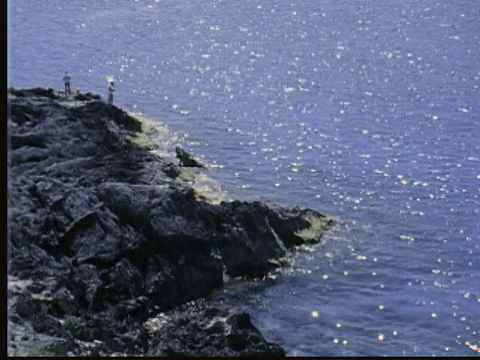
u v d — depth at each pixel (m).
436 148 134.25
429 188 118.62
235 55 190.50
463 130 143.50
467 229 106.56
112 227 83.81
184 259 84.69
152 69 174.00
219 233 89.31
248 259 89.69
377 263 96.19
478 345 83.69
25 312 70.75
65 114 109.19
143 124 132.00
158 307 81.69
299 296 88.38
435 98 162.12
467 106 157.25
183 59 183.50
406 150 132.62
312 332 83.44
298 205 110.50
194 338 71.00
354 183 118.38
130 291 80.88
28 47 187.50
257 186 114.75
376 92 164.75
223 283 87.38
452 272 96.56
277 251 92.94
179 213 86.88
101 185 88.31
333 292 90.00
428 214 110.12
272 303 86.88
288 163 123.38
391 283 92.94
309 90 164.12
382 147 133.38
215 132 133.50
